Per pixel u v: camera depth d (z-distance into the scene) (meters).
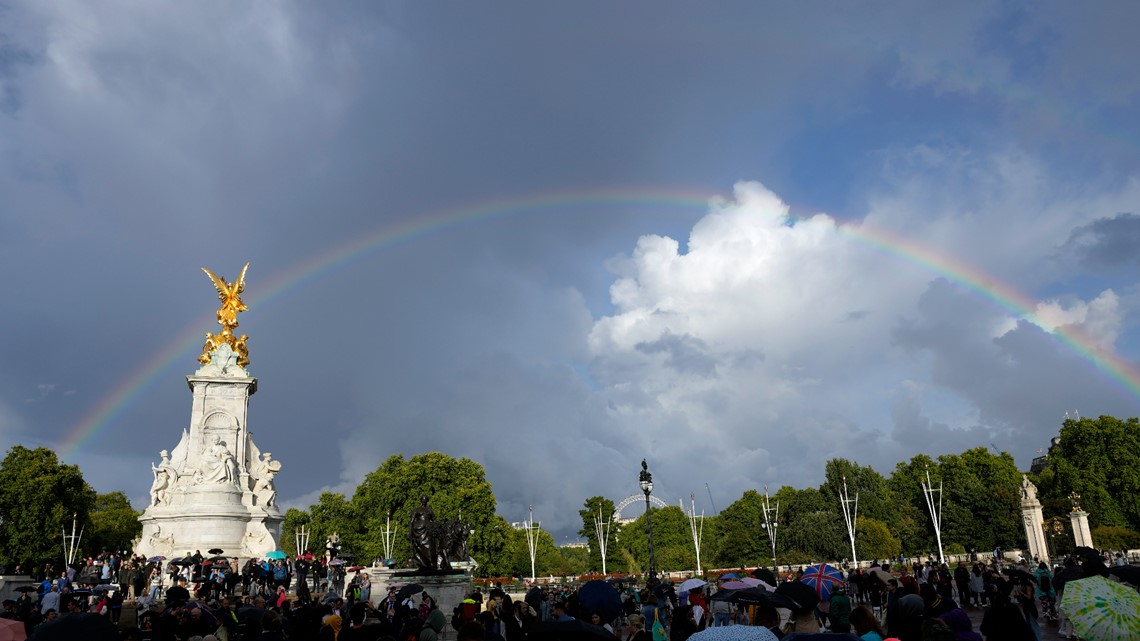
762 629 9.62
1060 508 99.38
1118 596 10.18
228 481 70.00
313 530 111.75
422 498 34.66
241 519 68.31
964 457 118.06
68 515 85.12
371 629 12.16
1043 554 77.25
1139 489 95.44
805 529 103.00
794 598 13.10
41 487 82.00
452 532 34.03
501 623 23.14
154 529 67.56
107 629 9.06
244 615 17.73
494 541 102.62
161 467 71.88
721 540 117.12
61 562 82.81
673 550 129.25
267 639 13.39
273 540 69.44
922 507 109.56
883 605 31.55
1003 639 11.39
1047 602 30.72
